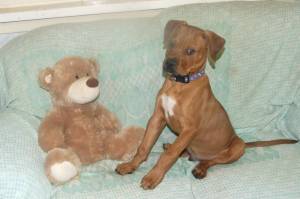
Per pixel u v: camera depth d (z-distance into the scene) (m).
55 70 2.00
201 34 1.99
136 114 2.25
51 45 2.14
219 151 2.21
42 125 1.98
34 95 2.09
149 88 2.25
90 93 1.96
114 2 2.52
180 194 1.90
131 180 1.97
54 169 1.84
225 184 1.93
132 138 2.16
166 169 1.96
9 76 2.08
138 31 2.28
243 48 2.35
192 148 2.23
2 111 2.10
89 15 2.50
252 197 1.86
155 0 2.56
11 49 2.13
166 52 2.06
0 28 2.37
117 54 2.20
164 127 2.27
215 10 2.38
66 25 2.22
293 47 2.36
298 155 2.17
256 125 2.44
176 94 2.04
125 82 2.21
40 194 1.70
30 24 2.42
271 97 2.41
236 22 2.36
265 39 2.35
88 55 2.18
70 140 2.04
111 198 1.81
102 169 2.06
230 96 2.38
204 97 2.07
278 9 2.39
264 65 2.37
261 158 2.16
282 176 1.97
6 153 1.69
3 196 1.57
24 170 1.67
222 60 2.33
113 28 2.26
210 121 2.12
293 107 2.42
